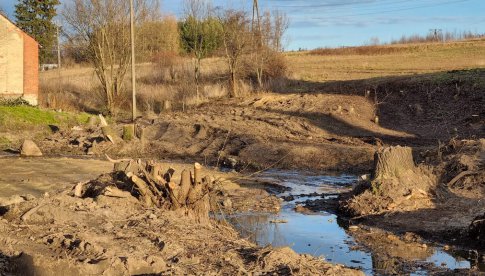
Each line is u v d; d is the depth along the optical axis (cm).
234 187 1833
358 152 2355
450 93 3406
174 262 820
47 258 791
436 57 5244
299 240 1236
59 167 2189
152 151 2731
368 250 1157
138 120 3506
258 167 2303
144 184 1148
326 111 3350
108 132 2820
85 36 4209
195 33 5031
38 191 1672
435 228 1298
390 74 4334
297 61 5762
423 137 2877
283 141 2659
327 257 1101
